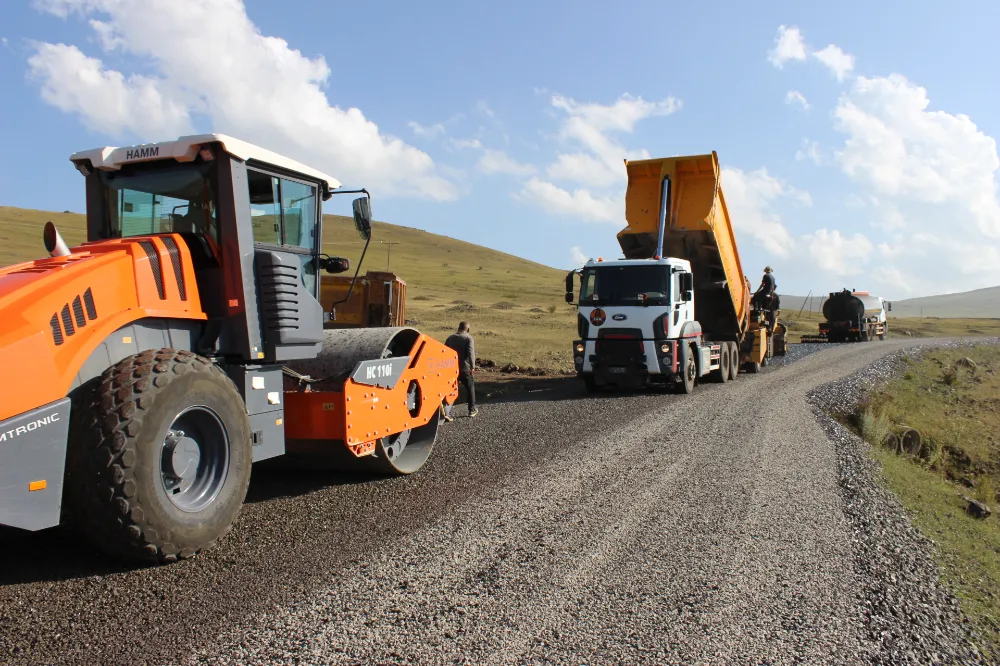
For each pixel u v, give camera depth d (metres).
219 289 5.73
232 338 5.74
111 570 4.75
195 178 5.75
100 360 4.80
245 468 5.47
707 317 18.64
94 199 6.09
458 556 5.15
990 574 5.69
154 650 3.65
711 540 5.71
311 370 6.90
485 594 4.49
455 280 115.31
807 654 3.91
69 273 4.60
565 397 14.90
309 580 4.62
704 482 7.56
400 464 7.78
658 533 5.84
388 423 7.24
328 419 6.48
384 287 10.05
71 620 3.99
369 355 6.98
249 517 6.09
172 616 4.05
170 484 4.96
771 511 6.58
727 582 4.86
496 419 11.64
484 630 3.99
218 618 4.04
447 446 9.38
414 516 6.15
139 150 5.75
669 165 16.03
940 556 5.94
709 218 15.98
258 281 5.91
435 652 3.71
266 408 5.98
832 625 4.29
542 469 8.02
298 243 6.59
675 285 15.08
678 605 4.45
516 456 8.73
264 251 6.00
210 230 5.73
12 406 4.08
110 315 4.80
